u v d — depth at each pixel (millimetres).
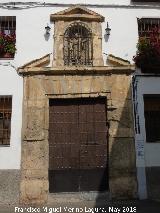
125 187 11969
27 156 12125
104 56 13000
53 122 12703
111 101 12617
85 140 12602
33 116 12445
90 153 12516
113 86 12719
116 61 12812
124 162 12156
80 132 12656
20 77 12727
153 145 12297
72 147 12547
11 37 13031
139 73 12852
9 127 12570
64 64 13000
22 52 12922
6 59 12828
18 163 12062
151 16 13484
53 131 12633
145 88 12734
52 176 12344
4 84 12625
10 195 11805
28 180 11945
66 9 13297
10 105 12680
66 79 12789
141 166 12117
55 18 13234
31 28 13180
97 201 11766
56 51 12953
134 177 12031
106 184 12305
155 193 11938
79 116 12773
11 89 12602
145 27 13641
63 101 12875
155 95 12805
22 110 12461
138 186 11961
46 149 12273
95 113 12797
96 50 13031
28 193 11844
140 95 12672
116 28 13297
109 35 13203
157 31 13273
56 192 12211
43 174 12023
